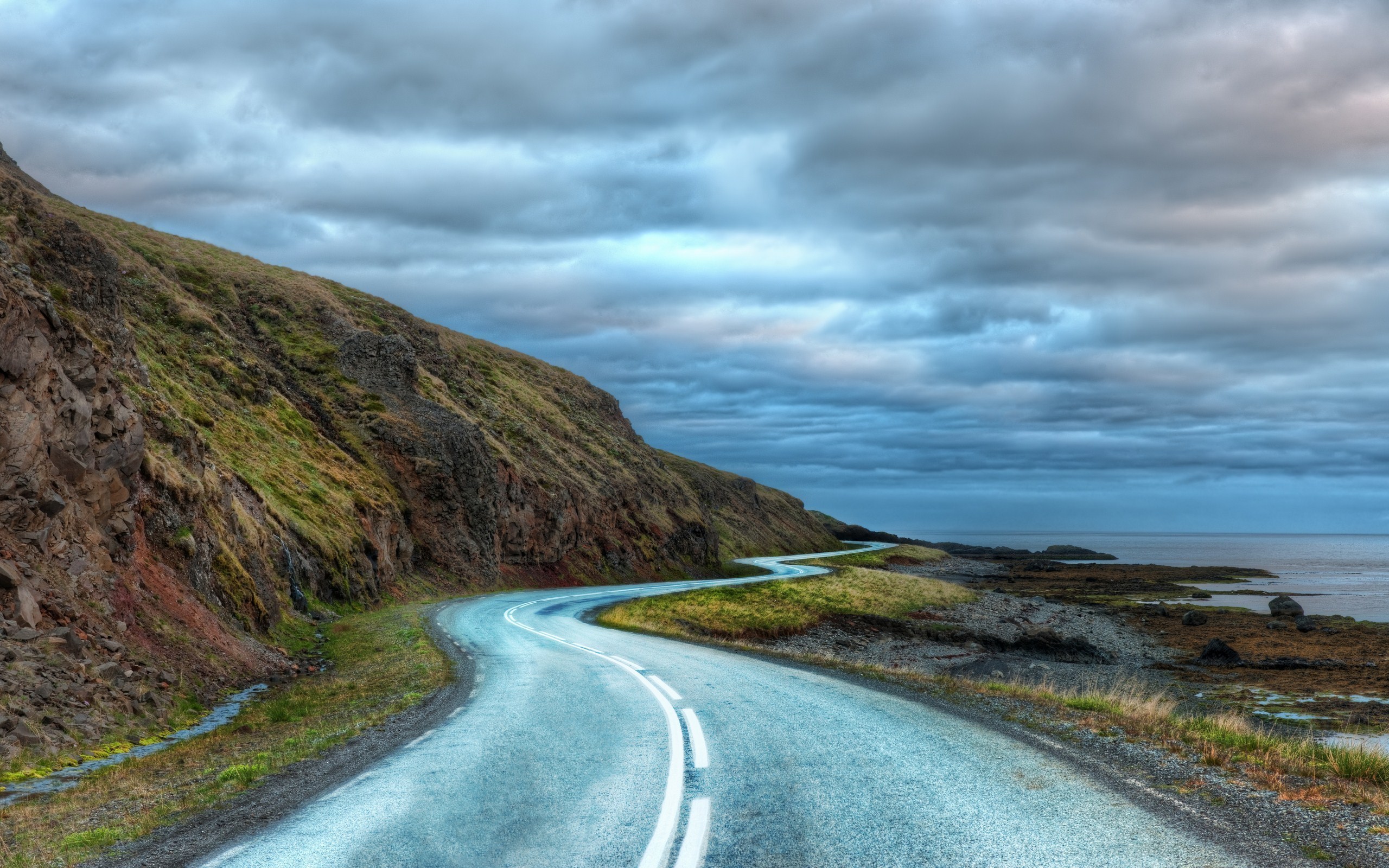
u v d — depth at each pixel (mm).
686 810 6844
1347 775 8211
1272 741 9891
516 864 5613
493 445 67750
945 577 124938
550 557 70125
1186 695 35000
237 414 43250
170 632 18016
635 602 46969
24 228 24562
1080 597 92812
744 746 9523
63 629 14281
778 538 160625
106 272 26703
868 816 6562
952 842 5887
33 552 15430
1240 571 152125
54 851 6520
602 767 8609
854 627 50750
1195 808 6738
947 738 9867
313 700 16578
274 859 5836
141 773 10336
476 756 9336
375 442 55438
